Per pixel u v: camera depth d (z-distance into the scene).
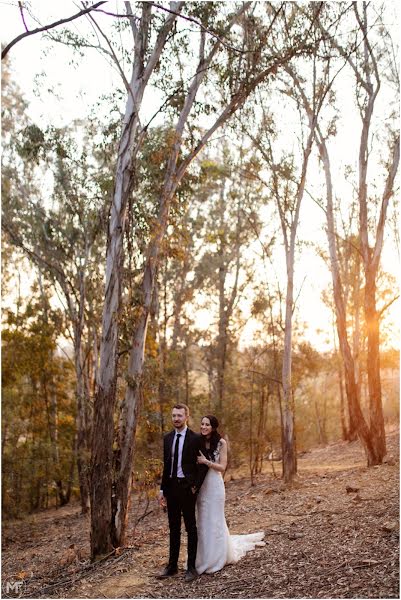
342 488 12.75
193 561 7.54
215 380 25.22
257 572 7.15
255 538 8.85
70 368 24.39
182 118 11.34
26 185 21.56
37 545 14.97
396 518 8.12
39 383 25.19
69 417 24.41
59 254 20.83
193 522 7.66
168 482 7.82
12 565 12.18
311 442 41.09
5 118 20.86
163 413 15.67
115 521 10.10
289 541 8.37
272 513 11.23
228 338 25.95
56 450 21.55
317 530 8.64
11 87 20.53
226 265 27.11
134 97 10.57
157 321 19.92
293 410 16.20
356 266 27.86
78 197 19.55
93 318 20.56
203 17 11.34
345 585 6.00
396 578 5.84
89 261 20.80
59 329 24.33
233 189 25.38
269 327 21.92
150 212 11.34
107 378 10.24
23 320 23.52
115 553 9.76
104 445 10.12
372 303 16.98
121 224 10.47
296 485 14.77
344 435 29.56
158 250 11.00
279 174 16.11
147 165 11.70
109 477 10.12
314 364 24.97
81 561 10.27
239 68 12.16
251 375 21.09
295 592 6.14
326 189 18.62
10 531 17.86
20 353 22.62
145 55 10.88
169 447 7.88
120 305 10.37
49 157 19.44
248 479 19.70
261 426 20.59
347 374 17.61
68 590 8.05
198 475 7.73
